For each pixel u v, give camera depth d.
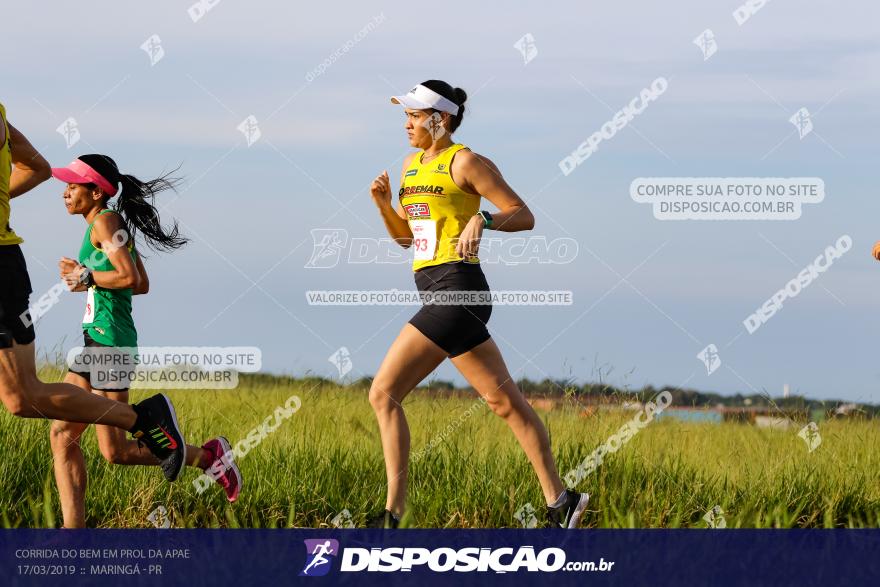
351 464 7.75
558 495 6.84
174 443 6.69
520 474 7.53
